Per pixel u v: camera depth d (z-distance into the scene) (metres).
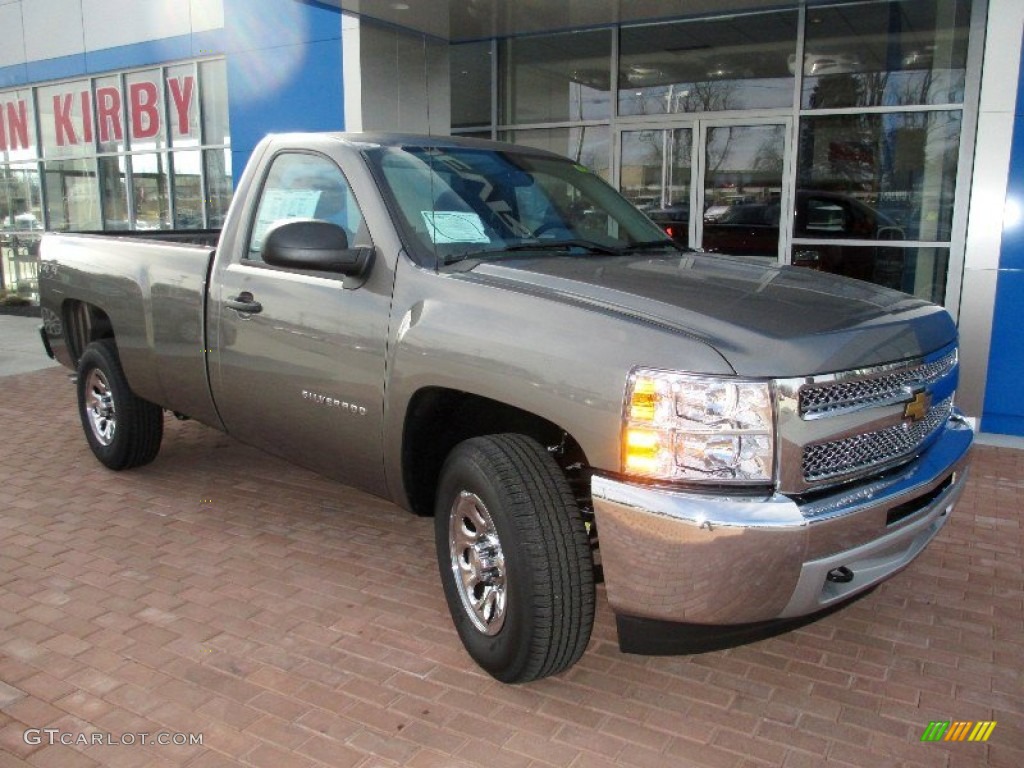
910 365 3.10
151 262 5.00
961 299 7.13
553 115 9.76
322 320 3.89
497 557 3.25
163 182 12.38
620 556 2.82
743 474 2.73
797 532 2.68
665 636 2.89
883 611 4.06
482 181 4.18
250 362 4.33
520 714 3.22
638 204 9.40
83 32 12.53
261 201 4.44
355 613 3.99
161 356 4.98
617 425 2.81
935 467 3.24
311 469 4.39
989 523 5.16
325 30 9.33
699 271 3.68
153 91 12.19
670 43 8.99
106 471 6.04
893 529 3.02
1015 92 6.73
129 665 3.54
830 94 8.33
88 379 5.89
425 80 9.75
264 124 10.09
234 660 3.58
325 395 3.94
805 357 2.78
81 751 2.99
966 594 4.24
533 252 3.90
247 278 4.34
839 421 2.87
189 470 6.05
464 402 3.63
